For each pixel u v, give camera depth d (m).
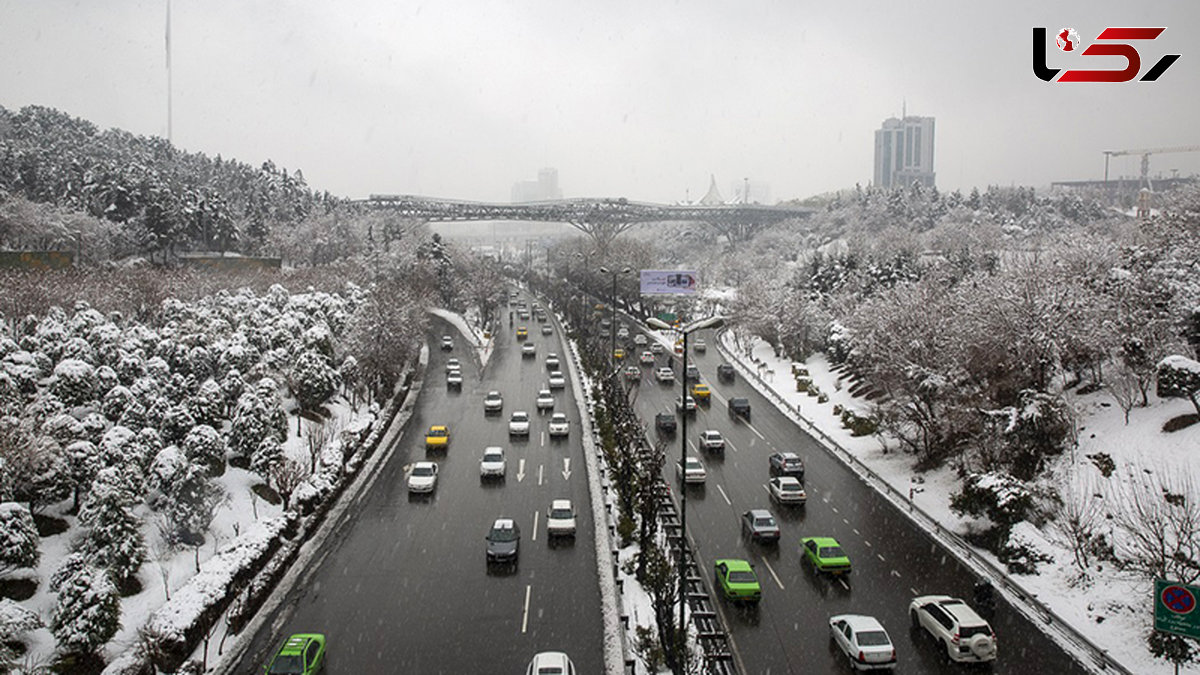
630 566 31.66
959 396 41.69
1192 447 34.09
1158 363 39.44
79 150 130.25
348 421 54.72
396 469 45.47
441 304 117.75
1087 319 42.16
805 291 87.94
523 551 33.78
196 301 74.25
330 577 31.45
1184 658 24.00
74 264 86.12
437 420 56.91
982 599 26.95
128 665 23.58
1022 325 42.12
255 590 29.30
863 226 159.50
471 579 31.09
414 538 35.31
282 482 37.00
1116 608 26.97
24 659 24.67
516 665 24.80
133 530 29.95
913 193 173.38
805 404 60.28
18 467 31.78
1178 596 20.83
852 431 51.31
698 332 99.62
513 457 47.69
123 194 103.62
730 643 25.70
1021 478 37.12
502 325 107.75
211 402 44.28
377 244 129.75
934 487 39.66
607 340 85.81
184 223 105.44
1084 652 24.84
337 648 25.91
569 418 57.41
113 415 41.12
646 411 58.81
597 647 25.89
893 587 29.72
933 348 46.44
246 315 64.19
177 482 33.41
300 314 68.44
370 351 61.81
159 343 51.91
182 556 32.59
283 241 125.12
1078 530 29.80
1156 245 57.06
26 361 42.44
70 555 27.34
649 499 32.91
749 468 44.91
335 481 41.34
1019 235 129.00
